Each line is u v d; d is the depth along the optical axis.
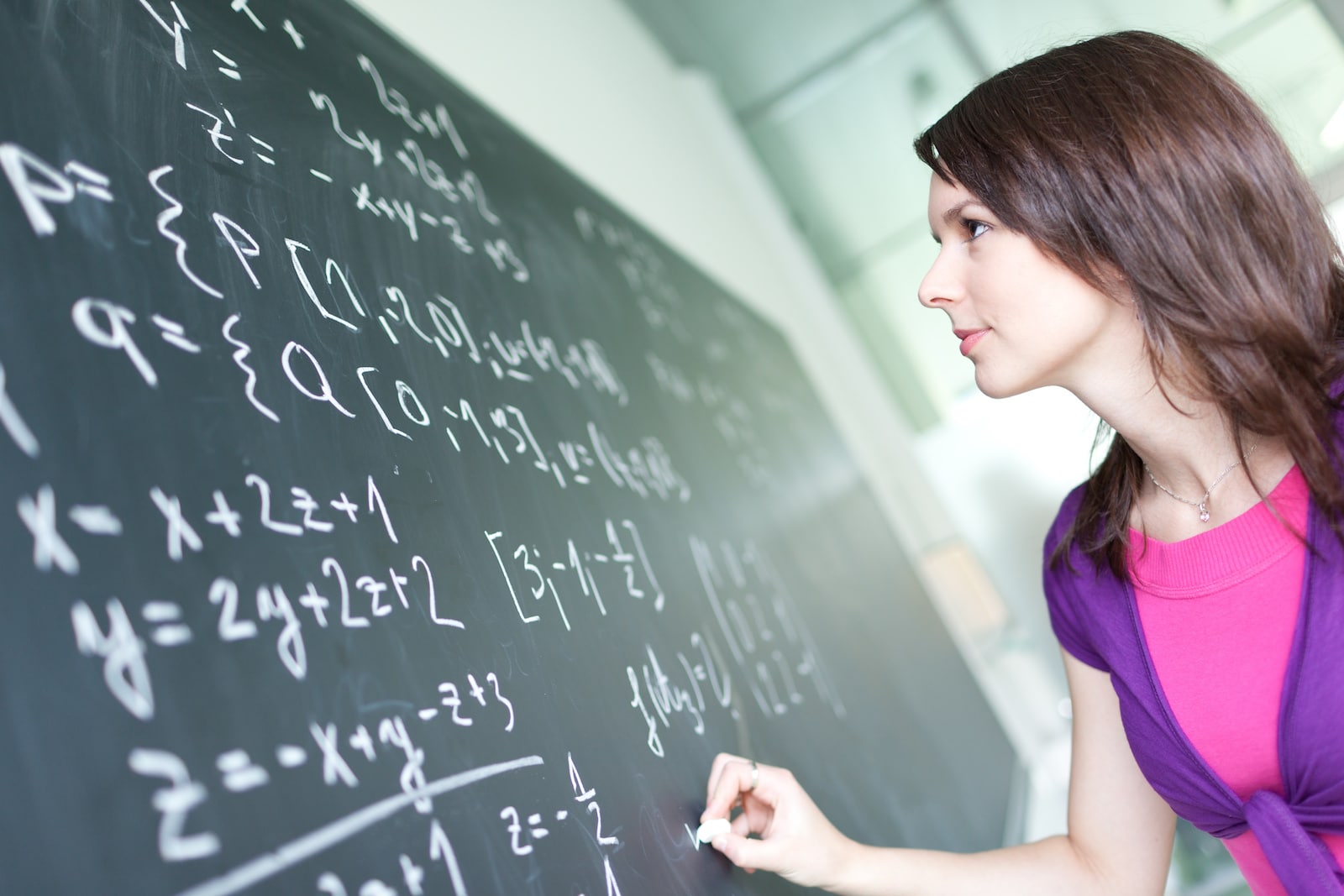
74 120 0.64
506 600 0.82
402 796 0.61
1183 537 0.80
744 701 1.20
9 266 0.54
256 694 0.55
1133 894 0.87
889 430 3.84
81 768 0.46
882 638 2.03
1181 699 0.78
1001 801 2.07
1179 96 0.69
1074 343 0.73
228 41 0.87
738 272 3.06
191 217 0.70
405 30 1.41
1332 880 0.70
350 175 0.97
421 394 0.88
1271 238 0.68
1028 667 3.71
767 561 1.65
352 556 0.68
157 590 0.53
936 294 0.77
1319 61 3.37
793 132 4.25
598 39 2.62
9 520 0.48
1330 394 0.70
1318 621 0.70
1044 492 3.94
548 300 1.34
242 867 0.50
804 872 0.84
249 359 0.68
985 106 0.75
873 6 3.71
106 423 0.55
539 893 0.67
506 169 1.46
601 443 1.24
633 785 0.85
